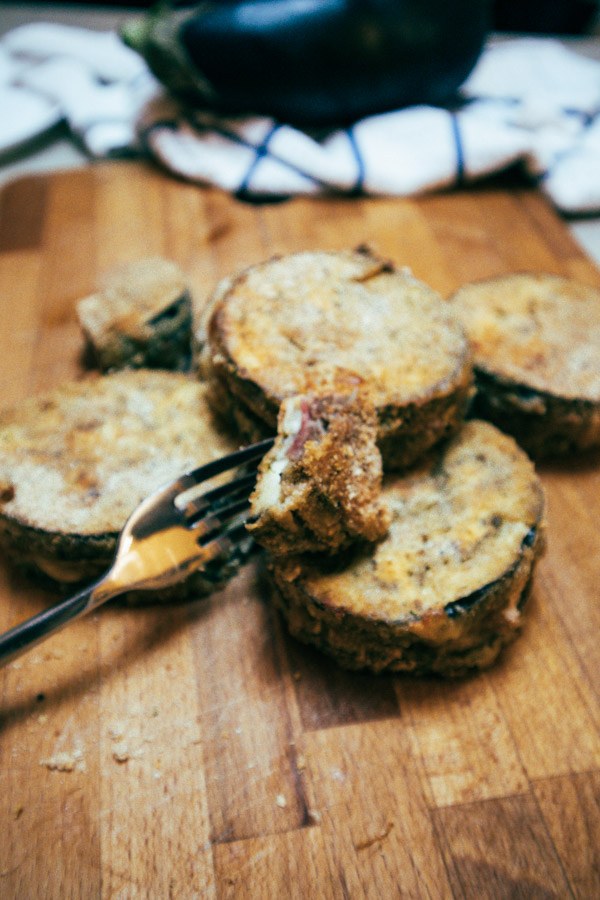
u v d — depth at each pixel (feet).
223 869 0.86
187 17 1.45
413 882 0.86
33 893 0.85
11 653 0.88
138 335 1.15
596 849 0.87
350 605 0.92
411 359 1.02
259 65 1.42
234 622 0.99
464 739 0.93
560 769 0.91
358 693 0.95
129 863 0.86
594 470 1.13
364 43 1.41
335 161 1.44
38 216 1.41
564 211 1.48
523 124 1.53
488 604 0.93
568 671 0.97
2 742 0.92
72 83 1.61
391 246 1.38
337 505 0.91
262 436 1.01
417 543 0.96
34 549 0.98
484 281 1.24
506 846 0.87
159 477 1.01
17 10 1.93
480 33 1.48
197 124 1.49
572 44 1.89
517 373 1.10
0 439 1.04
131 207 1.43
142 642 0.98
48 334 1.24
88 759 0.91
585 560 1.05
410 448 1.02
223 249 1.37
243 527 0.99
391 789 0.90
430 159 1.45
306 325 1.05
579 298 1.21
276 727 0.93
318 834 0.88
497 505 0.99
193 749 0.92
